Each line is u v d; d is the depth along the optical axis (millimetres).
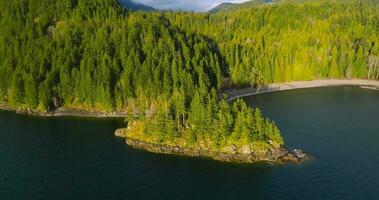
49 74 191750
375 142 144375
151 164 126500
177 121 141750
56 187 114562
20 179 119312
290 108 194625
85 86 187000
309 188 111312
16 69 198125
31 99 186625
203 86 157375
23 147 142500
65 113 184250
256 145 130875
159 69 188500
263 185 113000
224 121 134250
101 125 167000
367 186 112188
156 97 182250
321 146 140500
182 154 132500
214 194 108938
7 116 180375
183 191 110875
